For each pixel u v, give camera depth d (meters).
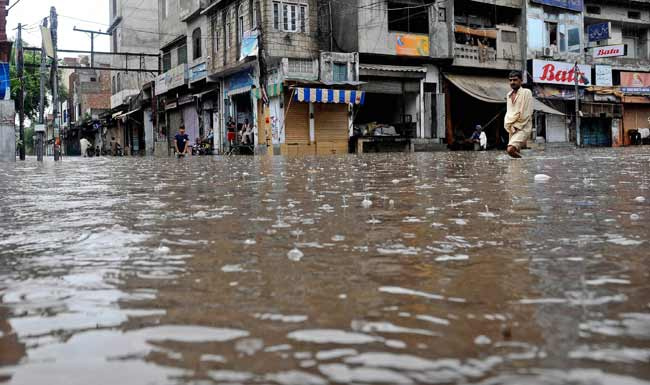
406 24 26.95
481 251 2.40
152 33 40.94
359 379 1.07
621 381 1.05
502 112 30.69
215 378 1.08
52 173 10.82
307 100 23.64
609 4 34.31
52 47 22.67
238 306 1.59
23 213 4.02
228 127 27.84
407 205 4.14
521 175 7.31
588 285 1.80
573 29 32.47
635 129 36.31
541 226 3.07
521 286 1.80
